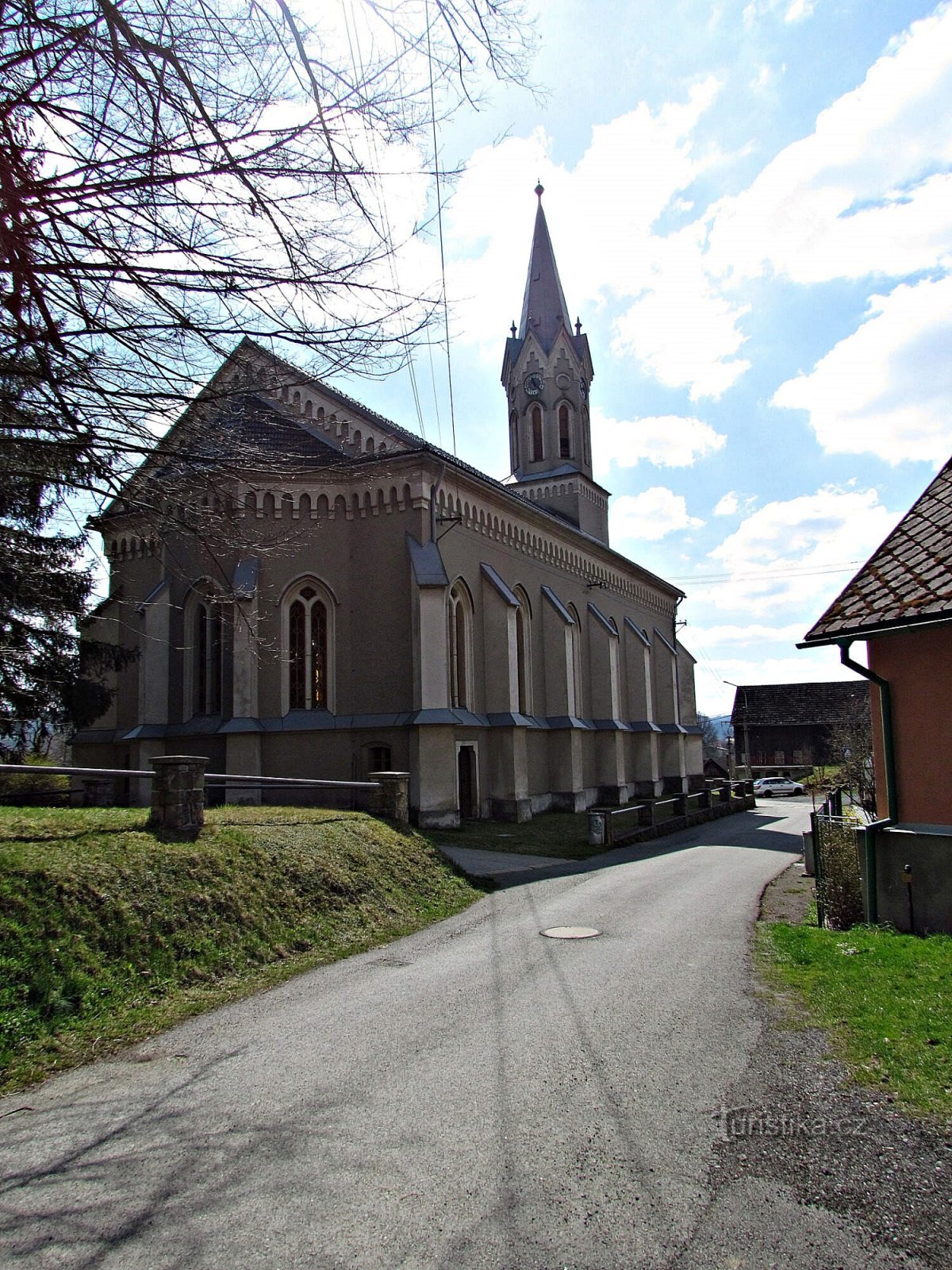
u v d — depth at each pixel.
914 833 10.50
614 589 41.62
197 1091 6.14
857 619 10.54
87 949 8.48
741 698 80.62
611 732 36.19
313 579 24.83
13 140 6.81
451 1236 4.14
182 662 25.56
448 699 24.16
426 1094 5.97
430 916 13.34
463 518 27.45
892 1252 4.00
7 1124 5.63
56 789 23.50
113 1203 4.53
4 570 12.45
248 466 9.43
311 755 24.05
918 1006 7.30
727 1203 4.44
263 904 11.01
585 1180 4.70
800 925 12.11
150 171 7.03
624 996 8.45
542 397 40.94
